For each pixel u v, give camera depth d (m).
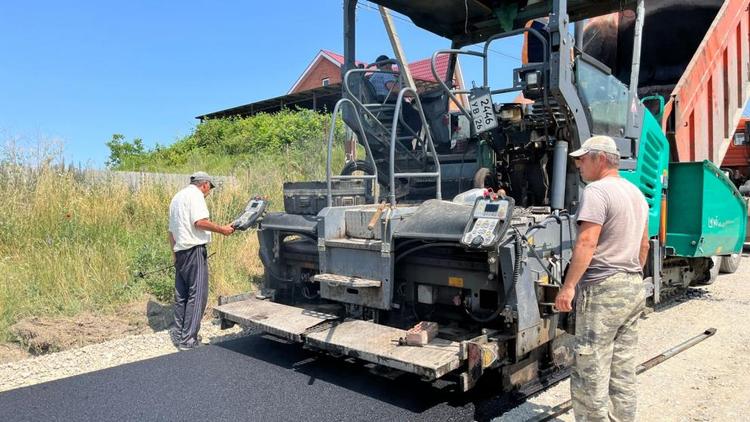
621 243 3.04
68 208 7.52
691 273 6.61
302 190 5.27
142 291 6.43
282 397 3.89
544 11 5.59
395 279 4.47
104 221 7.57
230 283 6.86
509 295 3.64
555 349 4.22
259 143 16.84
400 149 5.86
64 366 4.55
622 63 7.60
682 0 7.13
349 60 5.67
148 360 4.68
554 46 4.12
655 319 5.78
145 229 7.93
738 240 6.71
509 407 3.71
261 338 5.33
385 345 3.81
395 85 6.30
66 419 3.57
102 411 3.68
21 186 7.71
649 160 5.44
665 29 7.25
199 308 5.11
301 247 5.20
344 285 4.21
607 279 3.04
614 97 4.86
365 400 3.84
